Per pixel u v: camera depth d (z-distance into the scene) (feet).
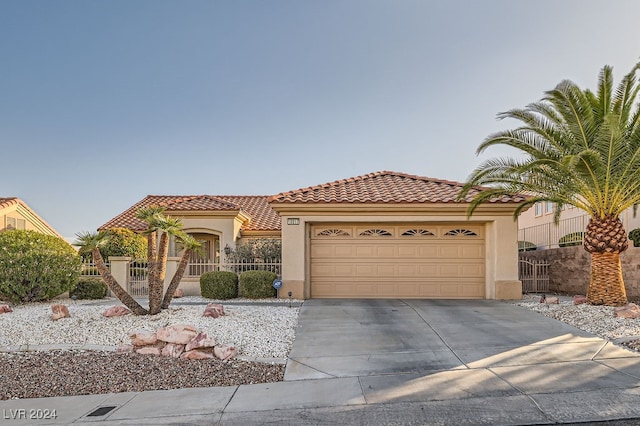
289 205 52.29
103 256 62.90
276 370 26.50
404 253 53.42
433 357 28.07
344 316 40.83
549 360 26.81
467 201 50.96
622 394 21.16
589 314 37.68
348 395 22.17
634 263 52.37
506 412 19.53
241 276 52.90
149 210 39.65
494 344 30.60
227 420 19.49
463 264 53.11
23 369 26.40
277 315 40.40
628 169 38.88
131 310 38.19
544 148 41.37
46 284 49.85
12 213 76.69
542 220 89.81
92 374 25.67
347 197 53.52
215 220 70.85
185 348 28.99
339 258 53.67
